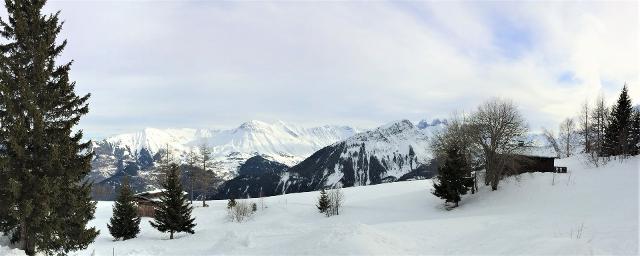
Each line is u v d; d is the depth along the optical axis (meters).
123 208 45.25
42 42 22.81
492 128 52.69
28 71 23.11
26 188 22.06
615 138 66.38
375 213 54.97
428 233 27.31
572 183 46.88
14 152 22.06
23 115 22.55
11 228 23.16
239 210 57.84
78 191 24.48
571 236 20.48
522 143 55.19
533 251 18.33
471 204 50.41
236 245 27.62
